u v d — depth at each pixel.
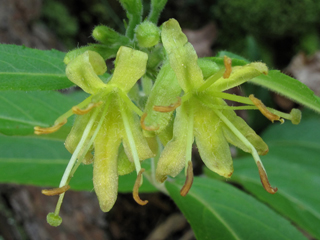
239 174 0.05
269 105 0.06
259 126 0.06
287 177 0.05
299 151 0.06
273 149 0.06
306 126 0.06
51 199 0.05
